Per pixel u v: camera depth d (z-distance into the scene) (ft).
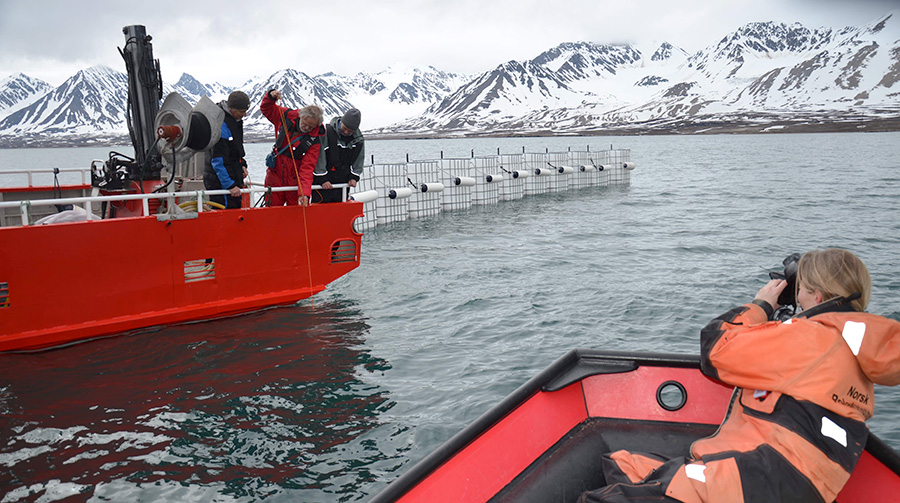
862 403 7.76
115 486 15.75
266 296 28.91
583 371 11.33
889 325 7.77
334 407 20.53
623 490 8.48
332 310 31.71
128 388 21.53
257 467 16.78
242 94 26.32
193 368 23.30
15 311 22.98
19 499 15.14
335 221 30.32
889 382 7.80
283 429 18.93
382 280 38.99
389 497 8.59
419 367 24.22
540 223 64.18
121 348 24.71
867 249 47.50
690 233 56.65
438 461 9.29
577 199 86.07
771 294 9.17
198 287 27.02
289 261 29.30
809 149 268.00
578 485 9.70
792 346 7.88
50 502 15.05
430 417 19.80
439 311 32.09
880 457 8.73
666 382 11.37
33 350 23.80
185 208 27.48
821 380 7.67
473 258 46.24
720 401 11.13
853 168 146.10
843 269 8.13
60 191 35.86
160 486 15.79
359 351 25.88
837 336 7.78
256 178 119.96
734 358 8.27
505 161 85.30
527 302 33.68
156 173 30.81
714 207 75.51
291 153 28.76
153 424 19.08
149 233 25.41
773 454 7.63
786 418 7.79
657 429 11.07
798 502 7.51
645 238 54.39
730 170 146.10
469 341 27.45
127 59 30.17
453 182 73.51
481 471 9.50
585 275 40.19
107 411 19.83
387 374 23.45
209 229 26.84
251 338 26.55
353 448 17.83
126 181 30.96
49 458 17.06
